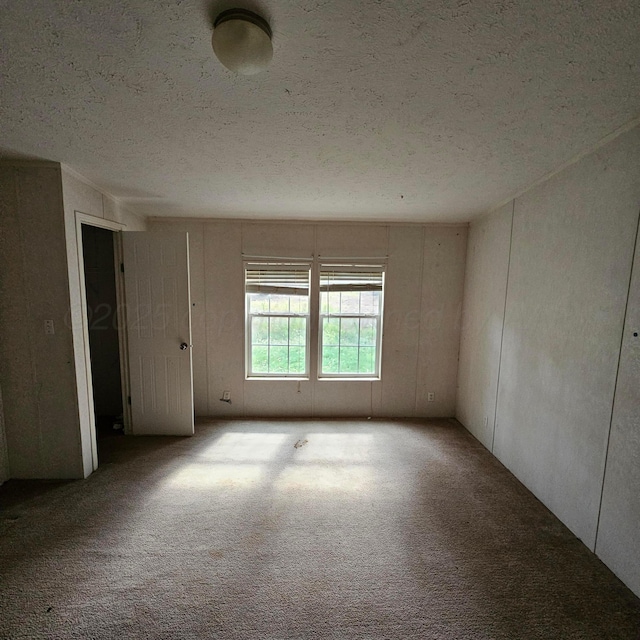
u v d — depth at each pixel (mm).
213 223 3619
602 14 947
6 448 2400
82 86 1317
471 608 1492
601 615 1468
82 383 2457
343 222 3666
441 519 2094
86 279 3551
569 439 2018
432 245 3701
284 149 1904
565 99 1385
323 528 1996
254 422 3650
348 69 1202
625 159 1641
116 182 2518
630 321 1609
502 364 2838
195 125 1639
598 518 1787
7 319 2303
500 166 2127
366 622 1421
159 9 952
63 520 2023
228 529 1973
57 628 1377
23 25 1001
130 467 2662
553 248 2195
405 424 3648
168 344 3186
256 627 1396
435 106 1450
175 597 1521
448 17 972
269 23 1001
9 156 2072
